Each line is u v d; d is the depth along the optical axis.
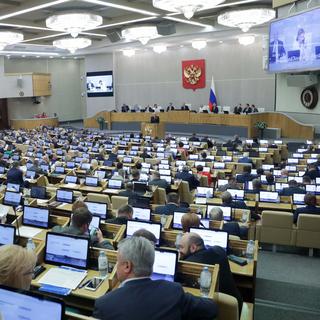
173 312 2.46
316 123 20.53
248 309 4.26
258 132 22.41
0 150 17.72
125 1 15.99
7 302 2.32
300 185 10.18
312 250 7.62
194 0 12.05
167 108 27.75
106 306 2.46
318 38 14.73
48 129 27.33
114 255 4.49
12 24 19.22
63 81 35.03
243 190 9.32
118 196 9.01
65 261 4.65
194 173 12.67
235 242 5.39
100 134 24.36
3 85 29.50
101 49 29.00
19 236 5.36
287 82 21.19
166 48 28.97
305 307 5.48
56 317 2.31
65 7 17.97
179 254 4.38
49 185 11.09
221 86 27.00
